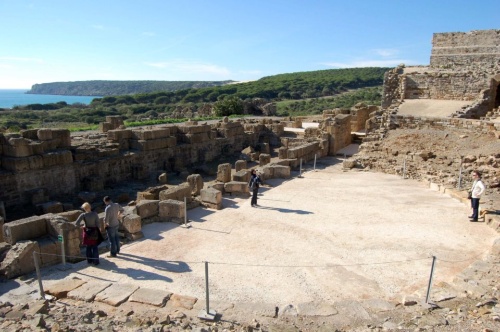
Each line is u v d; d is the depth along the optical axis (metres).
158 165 29.77
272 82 156.88
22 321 7.74
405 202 17.55
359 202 17.62
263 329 7.83
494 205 15.73
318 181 22.05
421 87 40.06
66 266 11.27
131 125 43.62
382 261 11.51
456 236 13.40
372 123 32.47
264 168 22.47
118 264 11.39
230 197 18.86
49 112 89.75
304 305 8.96
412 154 25.08
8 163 21.16
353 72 177.00
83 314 8.30
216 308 8.87
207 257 11.82
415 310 8.70
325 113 43.81
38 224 11.97
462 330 7.57
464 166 21.36
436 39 45.72
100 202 22.44
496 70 36.00
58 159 22.73
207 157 34.38
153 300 9.13
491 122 24.59
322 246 12.62
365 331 7.73
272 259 11.66
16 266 10.64
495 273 10.26
